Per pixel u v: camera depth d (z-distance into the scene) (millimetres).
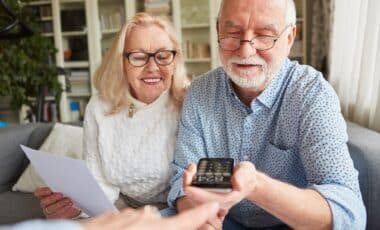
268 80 982
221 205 666
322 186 827
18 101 2924
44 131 1897
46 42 3098
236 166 701
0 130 1857
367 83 1653
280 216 781
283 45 959
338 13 2188
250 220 1084
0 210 1608
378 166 1087
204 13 3328
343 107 1969
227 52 972
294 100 980
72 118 3676
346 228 799
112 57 1263
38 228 285
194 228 437
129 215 395
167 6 3367
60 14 3537
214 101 1100
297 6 3146
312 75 1008
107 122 1269
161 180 1234
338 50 2184
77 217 1047
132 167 1229
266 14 915
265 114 1025
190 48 3428
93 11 3443
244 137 1048
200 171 677
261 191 723
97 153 1281
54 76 3043
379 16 1563
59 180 946
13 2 2783
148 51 1244
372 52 1615
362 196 1103
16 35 2039
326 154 880
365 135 1247
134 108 1271
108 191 1266
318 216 771
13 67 2797
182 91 1289
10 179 1824
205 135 1104
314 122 921
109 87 1275
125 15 3449
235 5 932
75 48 3615
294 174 1033
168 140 1238
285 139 1007
